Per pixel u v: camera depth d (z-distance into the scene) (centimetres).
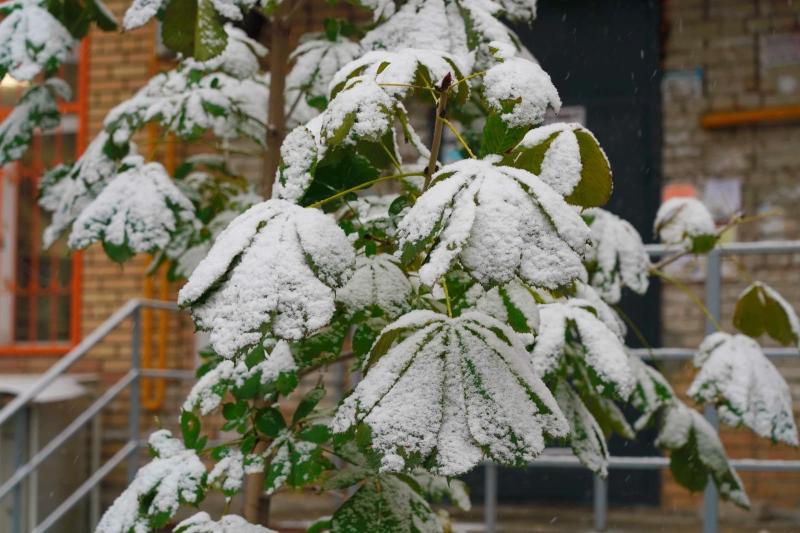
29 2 252
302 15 639
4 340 695
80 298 669
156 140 270
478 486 626
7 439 572
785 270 603
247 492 225
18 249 695
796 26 631
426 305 192
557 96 172
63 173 291
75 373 657
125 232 235
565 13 659
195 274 156
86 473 634
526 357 164
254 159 617
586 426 213
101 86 678
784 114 612
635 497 602
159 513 189
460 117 259
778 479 581
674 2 648
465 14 233
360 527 198
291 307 152
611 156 648
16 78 241
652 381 264
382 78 172
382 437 152
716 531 401
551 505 611
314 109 305
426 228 148
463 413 154
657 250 387
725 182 629
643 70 647
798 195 616
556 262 146
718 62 640
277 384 201
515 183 150
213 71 252
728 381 265
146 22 218
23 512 573
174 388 650
